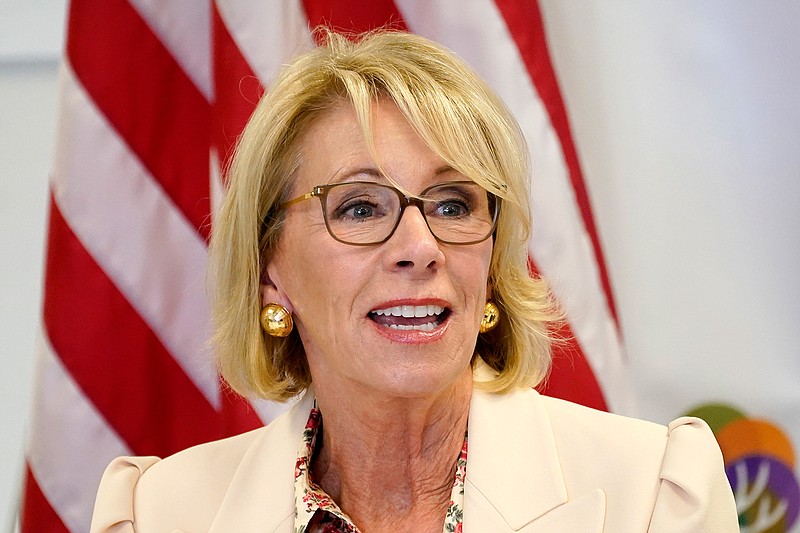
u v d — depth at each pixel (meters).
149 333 5.23
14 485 6.25
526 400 3.59
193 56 5.39
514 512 3.29
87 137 5.21
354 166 3.28
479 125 3.38
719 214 5.70
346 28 5.35
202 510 3.72
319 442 3.76
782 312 5.65
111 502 3.76
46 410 5.13
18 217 6.26
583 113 5.78
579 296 5.16
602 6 5.77
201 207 5.32
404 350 3.18
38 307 6.25
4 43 6.16
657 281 5.75
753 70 5.66
